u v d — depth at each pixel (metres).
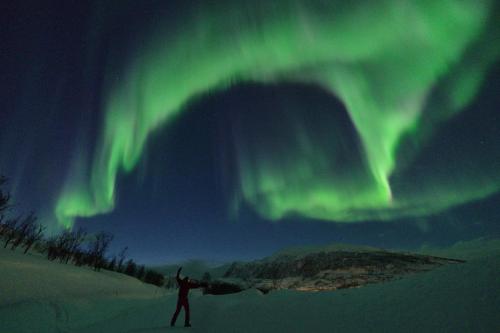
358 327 5.82
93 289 24.94
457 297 5.34
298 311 7.30
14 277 20.44
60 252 45.69
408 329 5.17
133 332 8.50
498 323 4.42
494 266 5.58
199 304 11.24
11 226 44.16
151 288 40.62
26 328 13.16
